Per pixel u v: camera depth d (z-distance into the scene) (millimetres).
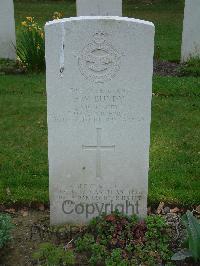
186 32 4414
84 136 2107
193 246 1984
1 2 4297
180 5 8039
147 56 1977
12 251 2148
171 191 2502
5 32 4395
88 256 2096
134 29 1937
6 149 2910
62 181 2188
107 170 2172
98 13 4387
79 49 1963
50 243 2139
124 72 2002
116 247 2107
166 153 2865
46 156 2832
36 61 4164
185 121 3275
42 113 3393
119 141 2117
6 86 3826
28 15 7121
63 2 8250
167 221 2303
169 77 4051
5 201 2445
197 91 3727
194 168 2699
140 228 2162
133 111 2064
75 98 2037
